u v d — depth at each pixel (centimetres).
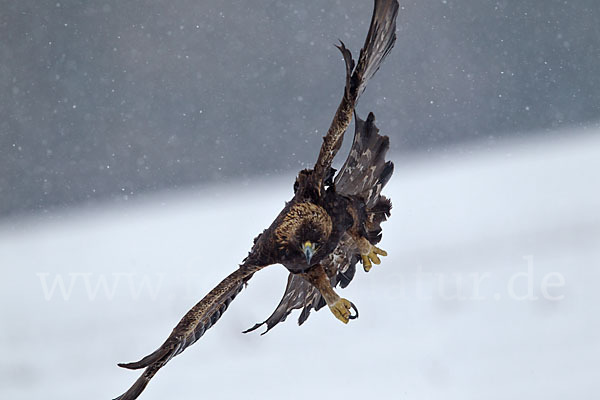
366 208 711
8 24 3684
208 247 1950
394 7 651
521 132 3903
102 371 1131
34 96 3638
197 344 1208
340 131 641
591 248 1356
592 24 4012
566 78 3978
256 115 3881
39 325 1407
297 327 1223
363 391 938
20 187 3434
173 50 3847
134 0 3806
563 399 838
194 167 3709
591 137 3362
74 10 3731
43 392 1075
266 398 955
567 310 1091
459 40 3994
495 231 1616
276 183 3444
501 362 956
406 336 1095
